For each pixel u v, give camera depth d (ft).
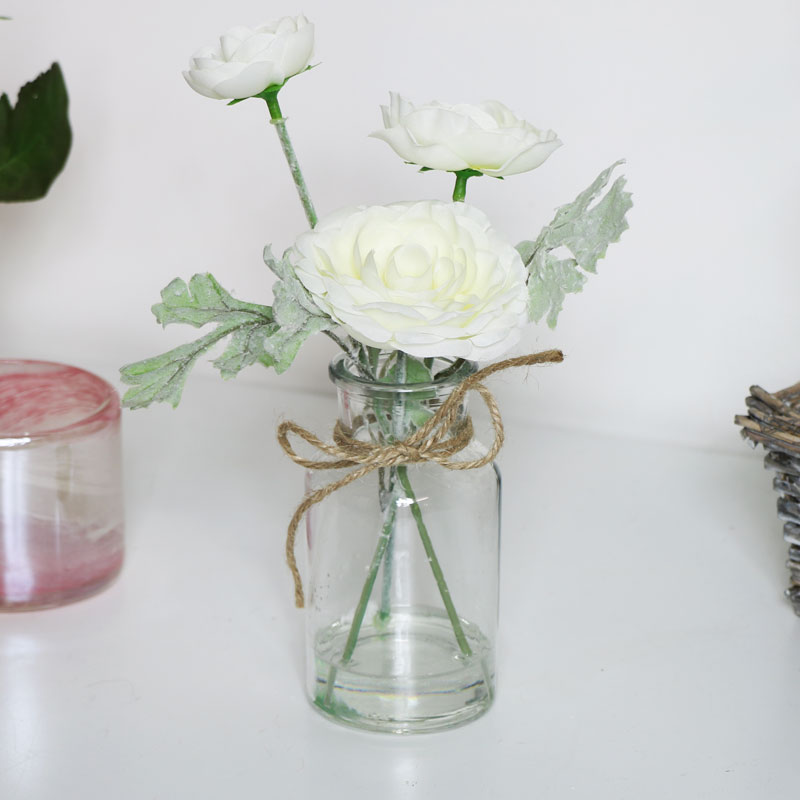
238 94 2.37
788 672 2.73
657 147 3.27
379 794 2.49
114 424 2.88
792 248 3.27
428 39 3.34
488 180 3.37
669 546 3.07
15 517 2.81
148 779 2.51
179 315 2.40
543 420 3.52
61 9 3.54
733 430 3.42
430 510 2.54
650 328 3.40
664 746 2.57
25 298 3.76
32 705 2.66
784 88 3.18
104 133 3.59
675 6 3.19
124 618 2.86
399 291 2.32
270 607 2.90
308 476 2.61
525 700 2.67
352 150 3.44
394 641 2.58
